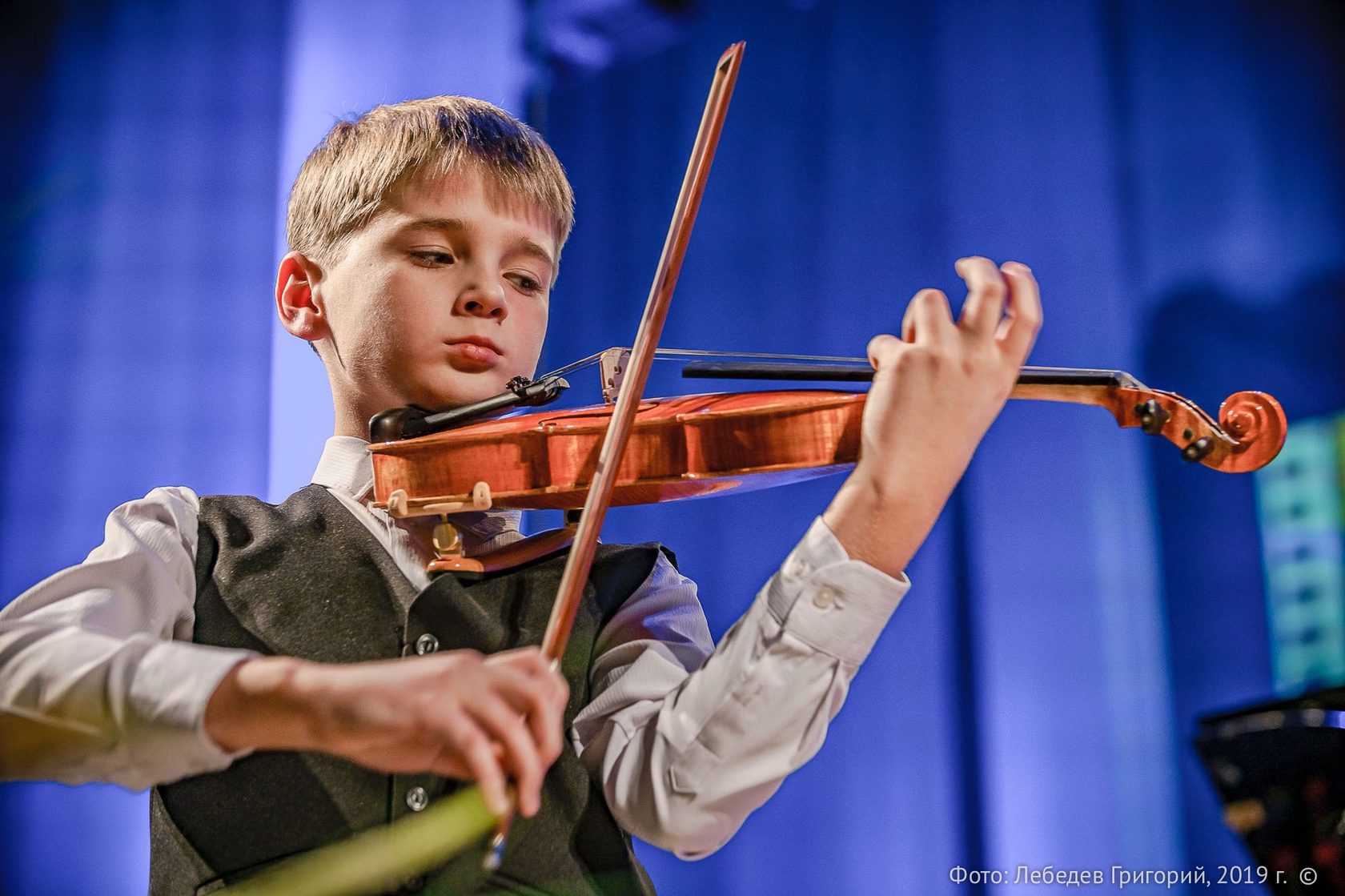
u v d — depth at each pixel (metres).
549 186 2.32
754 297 6.39
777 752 1.65
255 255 5.49
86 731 1.50
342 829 1.76
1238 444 1.76
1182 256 6.30
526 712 1.43
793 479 1.86
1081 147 6.34
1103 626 6.03
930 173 6.36
